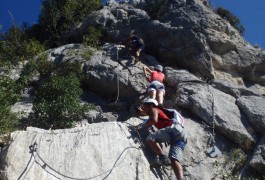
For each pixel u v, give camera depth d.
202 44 13.35
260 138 10.52
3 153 8.57
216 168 9.68
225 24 14.06
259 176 9.59
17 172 8.20
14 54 15.36
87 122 11.53
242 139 10.34
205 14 14.09
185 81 12.16
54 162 8.52
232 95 11.91
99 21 15.49
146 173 8.80
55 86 11.58
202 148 10.07
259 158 9.75
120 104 12.30
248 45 14.12
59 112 11.02
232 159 9.95
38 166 8.38
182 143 8.99
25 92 13.33
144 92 12.34
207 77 13.05
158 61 13.89
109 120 11.76
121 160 8.84
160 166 9.09
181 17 14.26
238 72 13.38
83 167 8.53
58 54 14.43
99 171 8.54
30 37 17.42
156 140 9.10
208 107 10.94
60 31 17.23
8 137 8.97
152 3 15.20
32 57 15.01
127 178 8.57
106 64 13.14
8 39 16.95
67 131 9.24
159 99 10.81
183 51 13.50
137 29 14.77
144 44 14.24
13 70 14.30
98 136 9.20
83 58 13.63
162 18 14.77
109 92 12.80
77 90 11.78
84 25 15.79
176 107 11.25
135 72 12.88
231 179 9.39
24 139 8.80
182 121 9.28
